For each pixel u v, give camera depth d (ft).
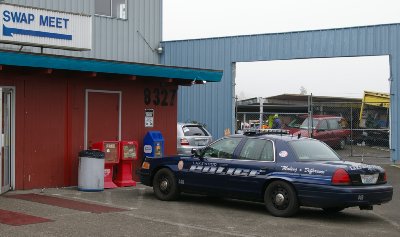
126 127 51.52
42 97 45.44
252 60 77.56
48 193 42.93
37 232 28.45
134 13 75.87
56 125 46.37
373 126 95.66
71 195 42.27
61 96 46.78
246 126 96.89
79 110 47.96
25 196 40.93
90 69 44.86
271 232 30.25
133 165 51.96
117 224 31.19
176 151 56.18
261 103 95.50
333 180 32.91
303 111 113.39
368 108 96.53
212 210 37.27
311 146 36.86
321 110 97.91
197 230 30.22
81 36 48.91
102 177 45.29
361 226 32.96
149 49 78.02
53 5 65.62
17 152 43.80
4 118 42.78
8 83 43.32
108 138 50.06
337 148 90.33
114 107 50.62
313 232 30.55
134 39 75.82
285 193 34.76
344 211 38.68
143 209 36.68
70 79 47.34
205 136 62.08
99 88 49.42
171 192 40.47
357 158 74.84
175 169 40.34
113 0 73.61
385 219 35.78
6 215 32.99
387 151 87.40
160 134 52.90
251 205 39.83
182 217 34.14
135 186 48.91
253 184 36.11
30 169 44.60
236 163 37.29
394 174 60.44
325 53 72.95
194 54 81.25
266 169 35.65
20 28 44.42
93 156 44.73
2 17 43.29
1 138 40.27
